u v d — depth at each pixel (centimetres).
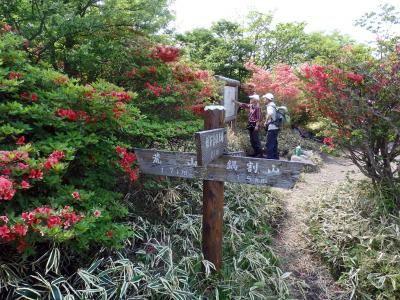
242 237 332
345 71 370
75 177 239
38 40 363
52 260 199
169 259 249
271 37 1159
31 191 197
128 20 388
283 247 355
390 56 366
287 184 222
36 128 215
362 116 354
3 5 341
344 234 335
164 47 393
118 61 385
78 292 196
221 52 1073
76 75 396
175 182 369
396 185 371
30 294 184
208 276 254
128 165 238
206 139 212
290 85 859
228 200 399
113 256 244
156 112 384
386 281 267
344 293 282
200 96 414
